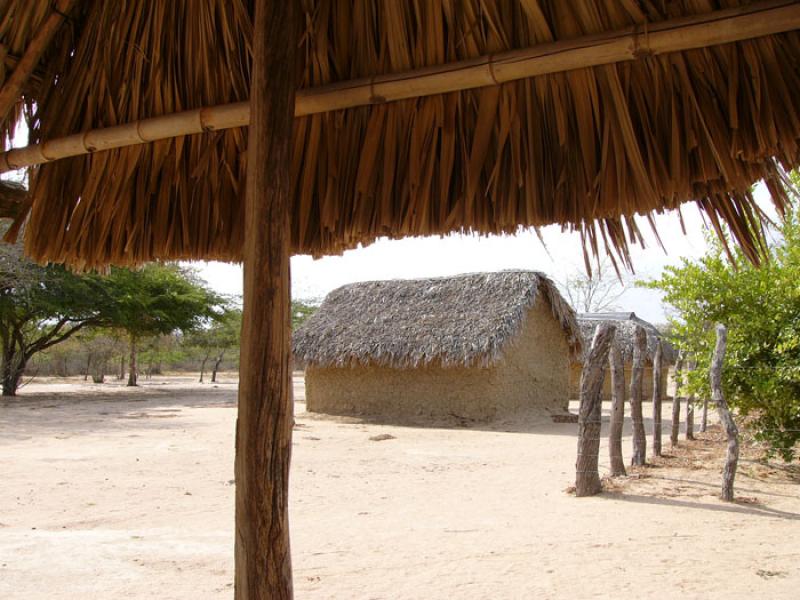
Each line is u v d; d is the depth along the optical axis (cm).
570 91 180
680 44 162
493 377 1537
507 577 476
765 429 895
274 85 161
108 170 236
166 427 1521
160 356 4012
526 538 583
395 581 469
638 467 943
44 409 1980
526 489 814
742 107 161
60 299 2323
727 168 163
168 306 2788
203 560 526
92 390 2942
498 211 187
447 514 684
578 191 179
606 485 812
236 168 221
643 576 474
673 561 509
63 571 496
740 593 436
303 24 204
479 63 183
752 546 549
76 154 238
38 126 249
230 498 767
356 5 201
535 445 1230
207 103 222
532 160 183
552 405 1734
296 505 730
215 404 2228
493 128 189
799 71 155
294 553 541
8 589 455
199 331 3581
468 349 1484
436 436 1359
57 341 2595
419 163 195
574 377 2467
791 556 520
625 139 172
